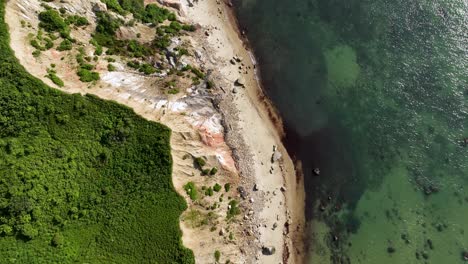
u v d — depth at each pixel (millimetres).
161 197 38094
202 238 39750
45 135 35031
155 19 46031
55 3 39875
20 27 36750
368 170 46594
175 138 40125
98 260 34719
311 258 43906
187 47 46531
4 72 33969
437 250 44250
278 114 47719
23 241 32250
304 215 45062
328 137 47375
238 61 48438
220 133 44906
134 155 38250
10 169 32438
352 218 45156
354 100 48594
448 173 46719
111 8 43406
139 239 36375
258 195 44406
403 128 47906
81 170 35938
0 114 33406
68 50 39188
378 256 44031
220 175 42656
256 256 42750
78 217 35281
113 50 42375
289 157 46562
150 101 41188
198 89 45250
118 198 36906
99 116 37594
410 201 45750
